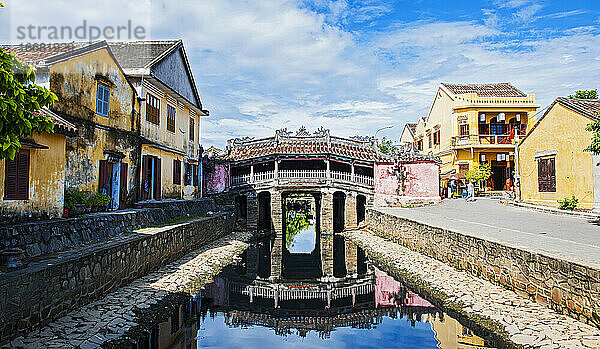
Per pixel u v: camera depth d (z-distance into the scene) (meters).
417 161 29.94
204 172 30.80
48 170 10.91
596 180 18.70
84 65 14.23
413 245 19.62
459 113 34.88
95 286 10.06
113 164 16.28
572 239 12.48
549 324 8.59
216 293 13.58
